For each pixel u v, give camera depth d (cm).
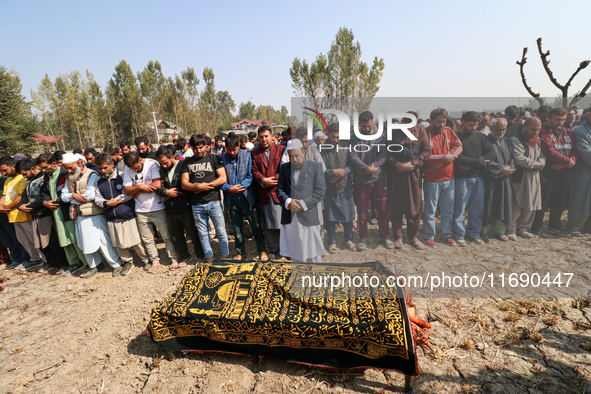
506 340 243
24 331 336
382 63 1118
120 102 4119
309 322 216
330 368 238
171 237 449
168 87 4297
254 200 425
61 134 3878
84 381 256
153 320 249
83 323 338
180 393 232
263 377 237
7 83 2461
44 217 456
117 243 426
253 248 500
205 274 276
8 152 2453
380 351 208
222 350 253
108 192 414
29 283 458
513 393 201
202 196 413
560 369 214
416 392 210
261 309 231
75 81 3700
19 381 262
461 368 224
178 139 663
